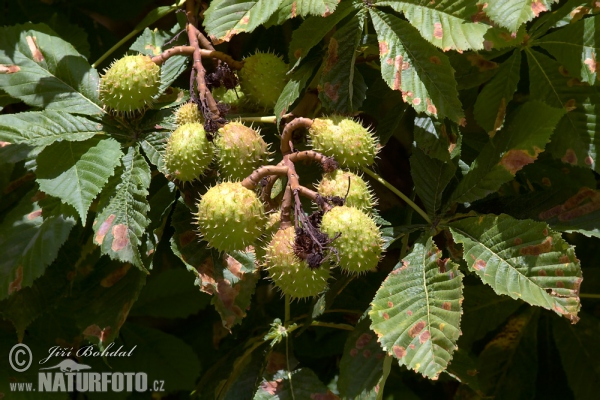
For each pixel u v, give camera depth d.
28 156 1.31
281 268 1.23
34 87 1.34
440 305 1.23
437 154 1.30
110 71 1.31
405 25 1.28
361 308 1.39
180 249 1.30
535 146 1.26
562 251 1.23
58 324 1.46
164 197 1.33
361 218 1.23
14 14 1.52
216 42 1.30
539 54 1.31
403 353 1.22
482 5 1.25
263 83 1.33
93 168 1.28
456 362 1.31
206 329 1.60
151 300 1.54
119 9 1.55
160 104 1.35
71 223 1.32
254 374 1.35
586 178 1.36
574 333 1.43
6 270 1.31
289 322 1.36
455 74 1.33
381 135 1.34
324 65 1.30
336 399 1.30
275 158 1.36
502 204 1.33
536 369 1.44
